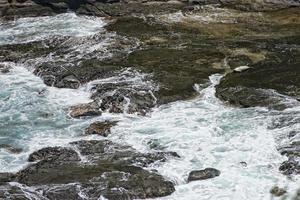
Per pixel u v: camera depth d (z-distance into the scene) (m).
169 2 60.56
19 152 35.12
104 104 40.22
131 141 35.66
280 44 48.84
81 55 48.44
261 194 30.12
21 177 31.45
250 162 32.91
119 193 29.88
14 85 44.66
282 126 36.19
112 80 43.53
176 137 35.84
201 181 31.19
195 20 55.56
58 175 31.42
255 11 57.66
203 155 33.75
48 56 48.75
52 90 43.69
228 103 39.88
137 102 40.09
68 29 55.50
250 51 47.66
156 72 44.31
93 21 57.59
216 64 45.62
